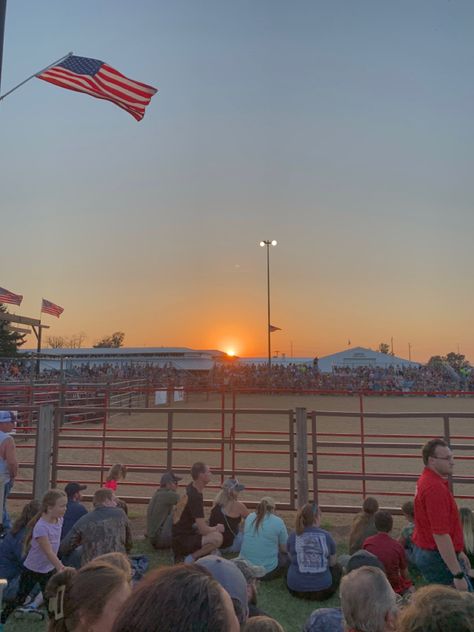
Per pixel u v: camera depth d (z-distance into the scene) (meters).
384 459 13.92
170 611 1.09
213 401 34.59
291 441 9.06
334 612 3.36
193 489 6.41
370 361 62.34
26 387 17.31
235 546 6.87
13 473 7.10
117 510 5.46
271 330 45.69
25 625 4.99
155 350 57.41
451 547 4.04
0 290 23.38
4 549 5.16
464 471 12.84
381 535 5.31
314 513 5.81
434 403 33.06
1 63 6.03
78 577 2.11
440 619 1.60
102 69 9.05
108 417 23.17
